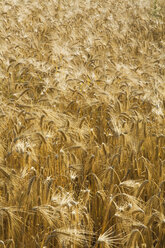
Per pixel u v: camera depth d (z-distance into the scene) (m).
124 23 12.81
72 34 10.14
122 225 3.32
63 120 4.90
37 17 12.08
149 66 8.04
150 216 3.23
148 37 11.80
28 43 9.24
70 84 6.54
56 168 4.28
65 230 2.87
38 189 3.34
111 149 4.72
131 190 3.89
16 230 3.30
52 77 6.83
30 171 3.88
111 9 14.77
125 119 5.47
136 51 10.07
